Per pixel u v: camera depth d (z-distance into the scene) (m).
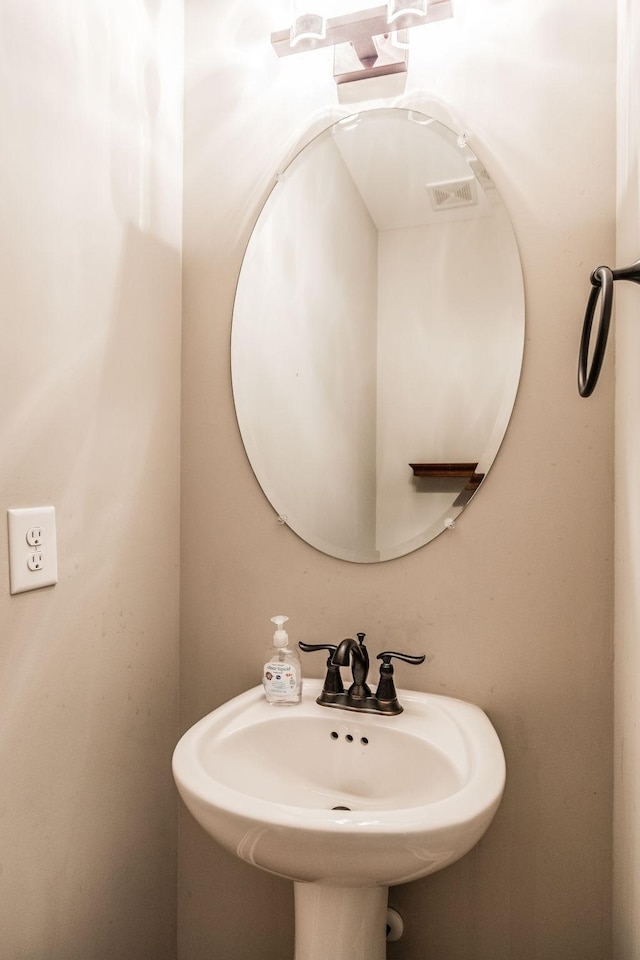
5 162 0.81
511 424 1.05
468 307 1.08
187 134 1.27
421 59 1.10
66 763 0.94
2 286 0.81
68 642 0.95
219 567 1.26
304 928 0.95
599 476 1.00
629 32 0.88
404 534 1.12
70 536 0.95
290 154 1.20
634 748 0.84
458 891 1.08
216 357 1.26
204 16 1.26
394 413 1.13
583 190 1.01
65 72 0.93
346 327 1.16
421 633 1.11
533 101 1.03
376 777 0.99
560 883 1.03
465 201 1.08
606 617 1.00
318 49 1.15
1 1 0.80
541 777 1.04
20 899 0.85
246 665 1.24
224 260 1.25
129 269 1.10
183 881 1.28
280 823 0.70
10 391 0.83
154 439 1.19
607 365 1.00
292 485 1.20
